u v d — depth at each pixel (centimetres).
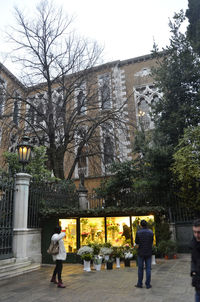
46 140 1458
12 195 845
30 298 468
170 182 1205
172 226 1128
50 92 1483
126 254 821
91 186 1936
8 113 1488
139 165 1434
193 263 304
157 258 978
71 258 917
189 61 1266
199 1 1380
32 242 878
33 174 1119
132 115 1680
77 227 955
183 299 443
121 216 993
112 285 564
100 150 1505
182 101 1319
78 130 1514
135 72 2191
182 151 1045
